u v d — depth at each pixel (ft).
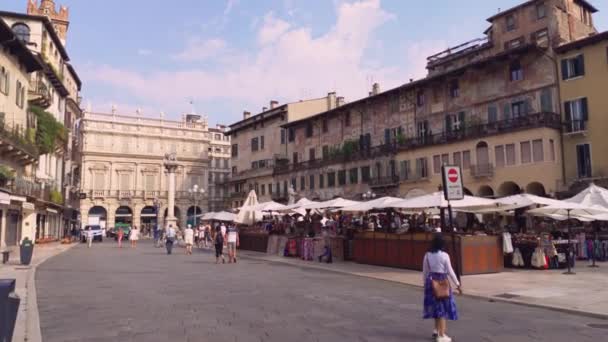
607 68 102.27
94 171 261.44
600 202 66.08
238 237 118.32
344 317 32.83
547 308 36.32
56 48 154.71
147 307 36.81
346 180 162.50
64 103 169.37
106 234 249.34
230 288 47.70
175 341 26.30
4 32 100.12
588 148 104.12
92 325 30.45
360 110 162.61
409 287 48.80
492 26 135.44
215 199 302.45
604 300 38.42
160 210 275.39
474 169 119.03
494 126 117.50
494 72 122.93
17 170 116.57
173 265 75.36
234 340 26.43
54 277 57.88
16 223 116.57
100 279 55.72
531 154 108.47
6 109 106.22
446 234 58.03
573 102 107.55
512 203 63.36
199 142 292.40
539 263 62.23
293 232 102.12
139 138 274.36
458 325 30.42
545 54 112.78
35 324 30.19
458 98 130.93
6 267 69.56
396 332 28.43
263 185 211.82
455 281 26.30
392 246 67.05
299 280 54.70
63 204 164.14
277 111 205.67
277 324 30.55
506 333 28.25
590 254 76.59
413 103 143.33
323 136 179.63
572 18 123.34
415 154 136.77
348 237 80.33
